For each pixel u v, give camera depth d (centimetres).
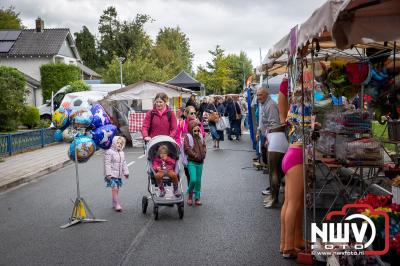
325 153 715
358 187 891
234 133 2530
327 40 721
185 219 859
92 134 898
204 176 1336
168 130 969
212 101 2489
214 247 686
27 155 2005
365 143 670
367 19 541
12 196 1169
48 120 3619
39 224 862
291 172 625
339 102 950
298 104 714
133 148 2241
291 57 670
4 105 2869
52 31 5466
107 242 729
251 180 1256
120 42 8394
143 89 2180
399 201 630
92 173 1510
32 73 5162
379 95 873
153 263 624
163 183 877
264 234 746
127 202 1024
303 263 605
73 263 635
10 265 635
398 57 895
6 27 8156
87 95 2800
